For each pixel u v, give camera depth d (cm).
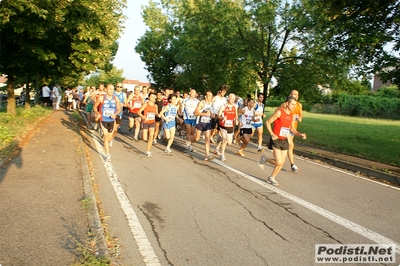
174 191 657
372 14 1069
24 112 1730
